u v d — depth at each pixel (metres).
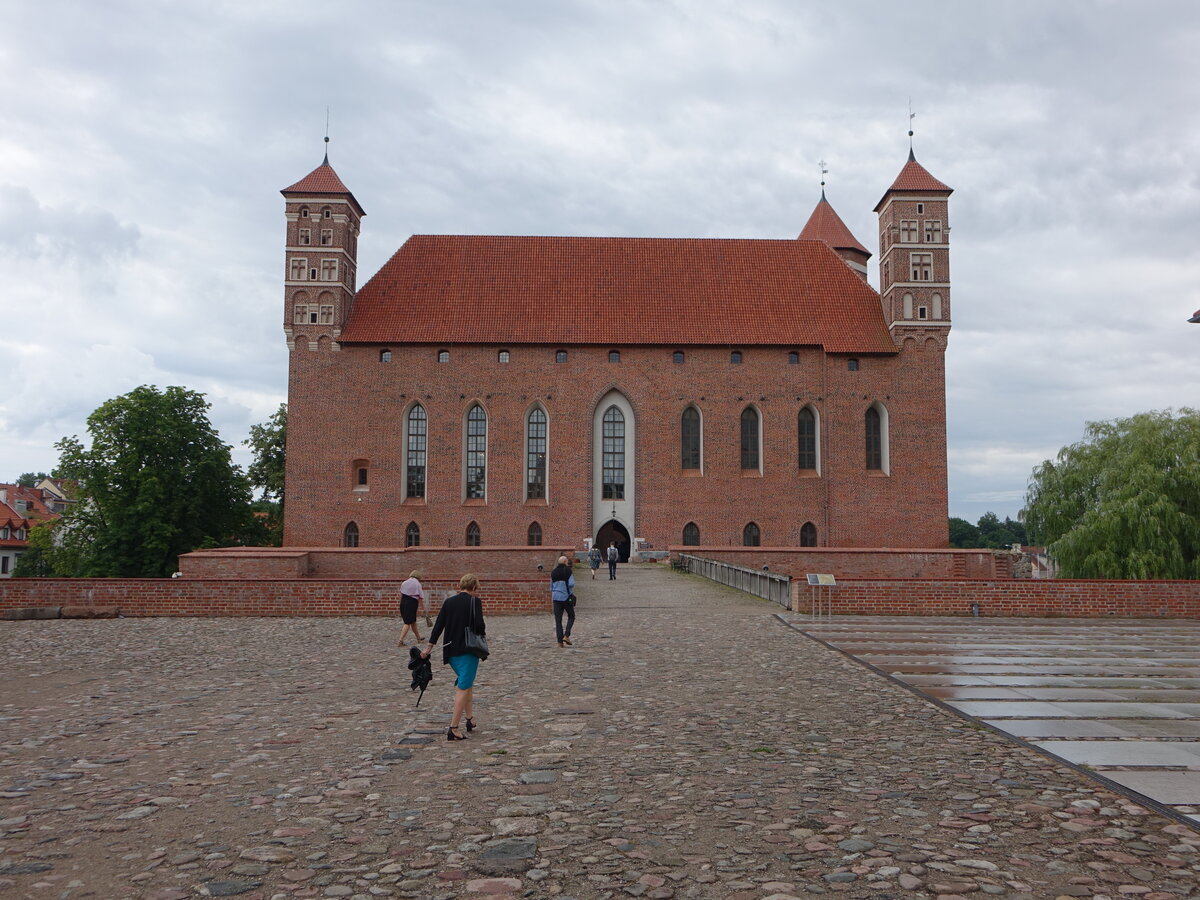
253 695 16.14
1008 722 13.52
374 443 60.75
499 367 61.72
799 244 69.81
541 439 61.97
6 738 12.75
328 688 16.84
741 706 14.76
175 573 62.28
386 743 12.28
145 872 7.66
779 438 61.97
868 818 8.96
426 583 30.67
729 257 68.56
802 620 28.45
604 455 62.28
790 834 8.51
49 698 15.95
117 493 61.75
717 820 8.91
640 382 62.12
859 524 61.06
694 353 62.50
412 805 9.45
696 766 10.97
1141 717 13.88
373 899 7.11
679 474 61.53
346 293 62.31
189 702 15.48
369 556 51.09
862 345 62.44
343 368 61.16
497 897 7.12
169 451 63.12
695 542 61.06
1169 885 7.30
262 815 9.15
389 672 18.81
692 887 7.30
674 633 25.09
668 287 66.19
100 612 30.64
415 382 61.28
